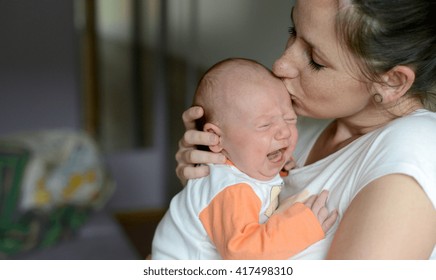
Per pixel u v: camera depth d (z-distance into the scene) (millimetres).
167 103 4457
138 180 4609
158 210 4625
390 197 875
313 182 1070
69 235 3209
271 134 1130
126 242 3232
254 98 1135
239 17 2852
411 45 928
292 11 1041
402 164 889
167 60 4387
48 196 3418
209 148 1220
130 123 4473
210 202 1118
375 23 908
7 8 4008
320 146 1220
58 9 4090
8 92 4113
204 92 1202
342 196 985
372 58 931
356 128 1120
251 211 1084
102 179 3686
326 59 974
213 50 3354
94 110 4309
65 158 3621
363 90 990
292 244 1000
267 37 2473
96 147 3801
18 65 4102
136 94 4430
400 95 983
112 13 4207
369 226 874
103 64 4266
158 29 4348
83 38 4180
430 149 917
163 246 1211
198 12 3629
